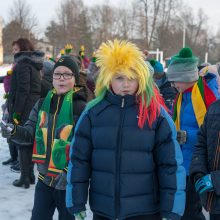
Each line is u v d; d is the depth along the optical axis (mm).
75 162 2443
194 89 3305
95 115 2414
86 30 60812
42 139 2980
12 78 5074
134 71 2355
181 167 2359
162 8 56812
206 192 2525
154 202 2371
